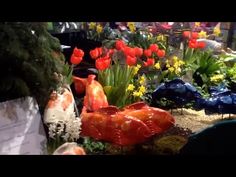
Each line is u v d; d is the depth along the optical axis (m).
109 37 1.35
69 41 1.25
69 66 1.11
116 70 1.17
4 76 0.85
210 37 1.51
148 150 0.96
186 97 1.19
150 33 1.43
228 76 1.35
